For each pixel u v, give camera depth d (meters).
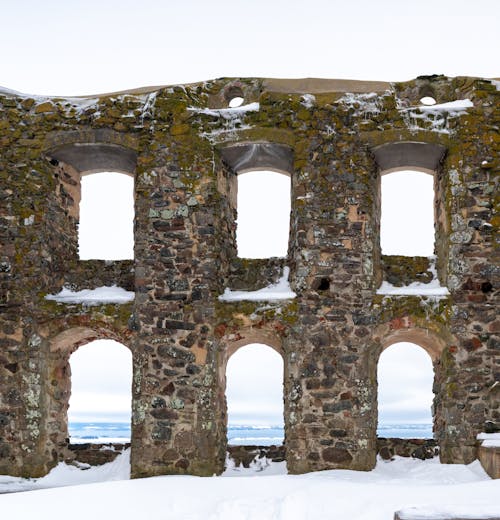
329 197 14.75
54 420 14.93
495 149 14.74
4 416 14.35
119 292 15.26
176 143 15.16
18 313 14.62
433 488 11.04
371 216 14.73
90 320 14.67
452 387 13.98
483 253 14.39
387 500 10.53
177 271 14.67
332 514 10.38
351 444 13.80
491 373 13.98
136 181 15.14
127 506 11.27
